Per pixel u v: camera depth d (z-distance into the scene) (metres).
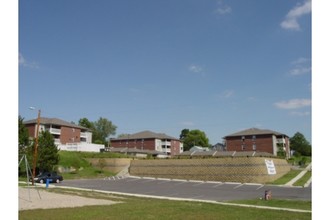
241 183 36.56
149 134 95.50
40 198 19.77
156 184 35.75
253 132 79.44
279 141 78.69
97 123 110.94
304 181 35.47
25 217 12.13
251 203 19.78
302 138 90.69
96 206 15.97
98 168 53.03
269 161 38.91
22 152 39.38
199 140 103.69
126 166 52.84
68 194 23.20
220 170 40.12
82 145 60.25
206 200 21.83
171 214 13.52
